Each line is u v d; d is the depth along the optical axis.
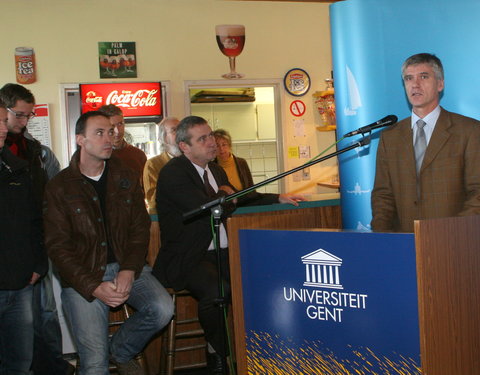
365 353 1.73
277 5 6.25
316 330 1.85
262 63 6.25
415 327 1.62
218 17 6.11
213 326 2.82
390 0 2.75
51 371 3.05
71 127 5.87
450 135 2.44
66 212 2.58
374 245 1.69
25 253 2.54
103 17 5.86
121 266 2.64
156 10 5.96
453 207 2.44
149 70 5.97
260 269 1.99
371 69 2.80
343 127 2.91
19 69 5.66
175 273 2.89
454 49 2.64
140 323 2.72
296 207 3.52
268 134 7.07
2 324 2.59
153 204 4.07
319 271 1.82
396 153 2.59
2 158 2.51
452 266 1.62
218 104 6.96
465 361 1.64
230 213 3.07
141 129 5.86
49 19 5.76
